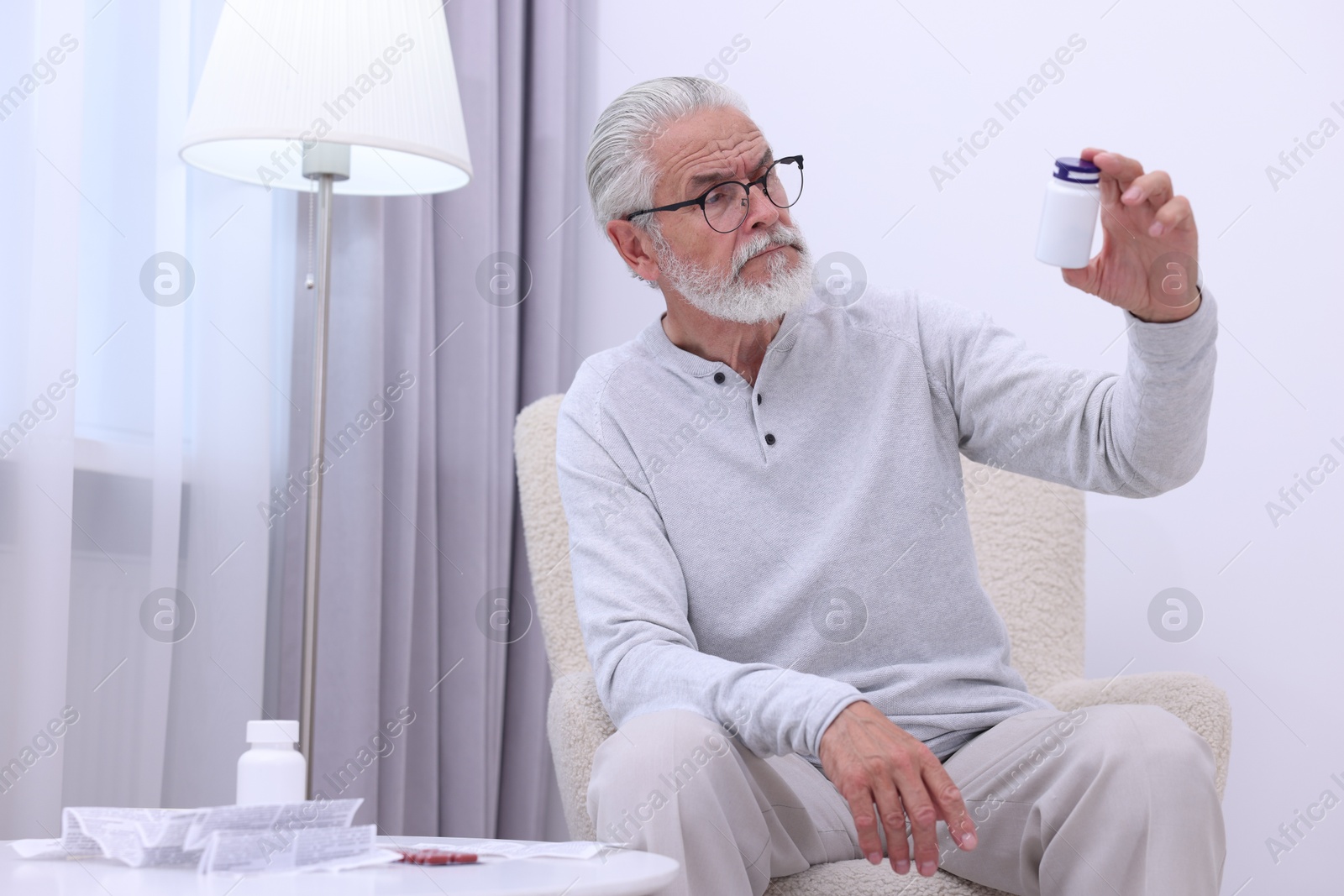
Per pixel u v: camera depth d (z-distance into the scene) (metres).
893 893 1.08
